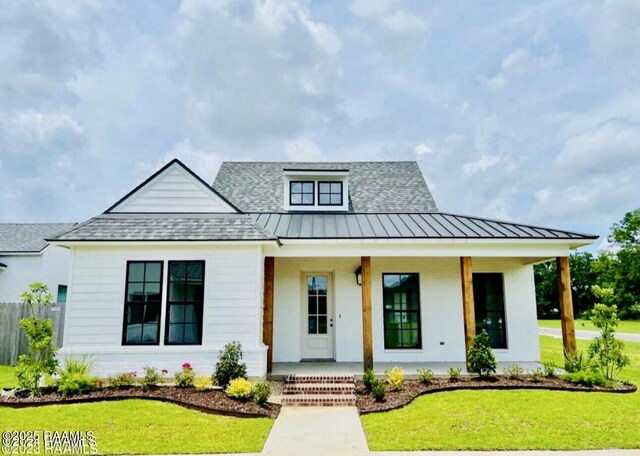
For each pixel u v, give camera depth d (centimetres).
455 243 1105
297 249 1103
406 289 1323
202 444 594
